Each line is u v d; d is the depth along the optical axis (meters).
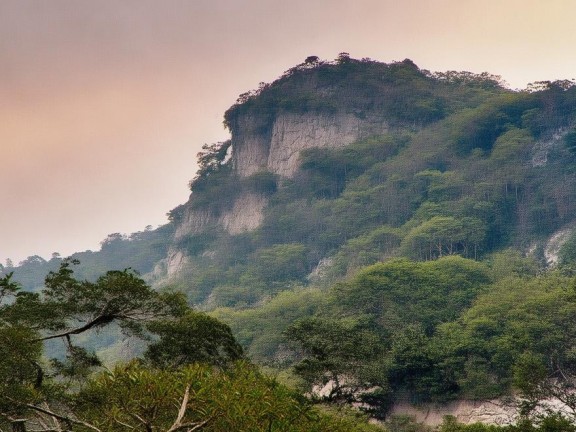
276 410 43.12
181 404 43.25
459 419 154.12
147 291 72.38
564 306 172.62
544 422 90.19
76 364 69.12
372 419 149.62
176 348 79.69
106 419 47.25
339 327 134.50
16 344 57.12
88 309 71.69
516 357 155.62
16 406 53.75
